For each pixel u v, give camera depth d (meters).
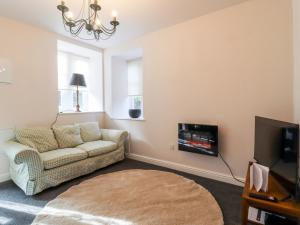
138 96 4.18
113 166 3.18
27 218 1.73
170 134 3.06
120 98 4.21
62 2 1.57
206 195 2.12
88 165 2.74
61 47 3.65
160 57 3.10
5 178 2.57
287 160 1.29
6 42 2.60
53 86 3.18
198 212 1.79
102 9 2.39
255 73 2.23
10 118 2.65
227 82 2.44
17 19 2.68
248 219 1.52
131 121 3.64
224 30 2.44
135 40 3.46
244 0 2.24
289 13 2.00
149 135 3.35
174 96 2.97
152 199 2.02
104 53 4.07
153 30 3.11
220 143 2.54
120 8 2.39
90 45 3.79
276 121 1.47
